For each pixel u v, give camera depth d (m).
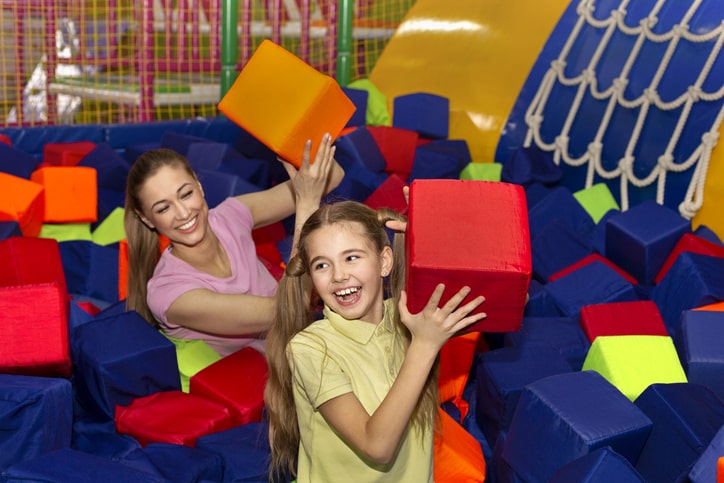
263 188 4.38
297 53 6.67
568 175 4.74
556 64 4.79
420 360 1.64
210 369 2.67
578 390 2.26
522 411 2.29
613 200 4.32
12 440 2.29
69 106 6.34
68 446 2.42
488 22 5.32
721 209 3.95
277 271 3.18
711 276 3.13
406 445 1.83
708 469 1.96
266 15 6.73
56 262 3.24
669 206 4.19
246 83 2.60
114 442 2.52
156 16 6.57
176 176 2.55
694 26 4.13
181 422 2.50
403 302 1.70
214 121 5.50
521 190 1.71
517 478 2.29
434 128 5.12
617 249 3.62
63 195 3.94
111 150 4.50
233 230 2.78
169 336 2.80
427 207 1.68
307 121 2.61
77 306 2.96
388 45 5.98
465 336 2.83
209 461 2.29
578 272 3.37
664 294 3.27
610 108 4.45
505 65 5.12
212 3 6.04
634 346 2.63
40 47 6.32
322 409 1.73
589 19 4.68
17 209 3.64
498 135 5.06
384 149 4.51
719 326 2.67
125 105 6.32
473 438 2.47
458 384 2.83
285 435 1.98
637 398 2.37
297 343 1.78
